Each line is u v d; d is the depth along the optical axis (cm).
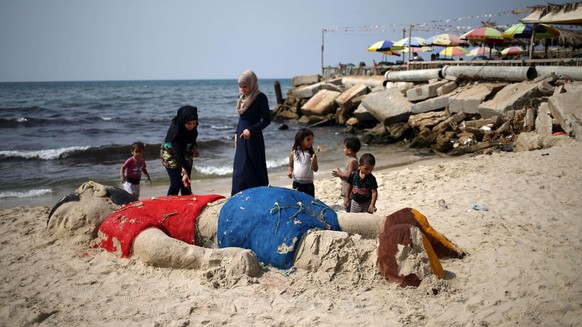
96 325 376
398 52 3356
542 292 405
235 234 488
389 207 744
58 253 529
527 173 916
